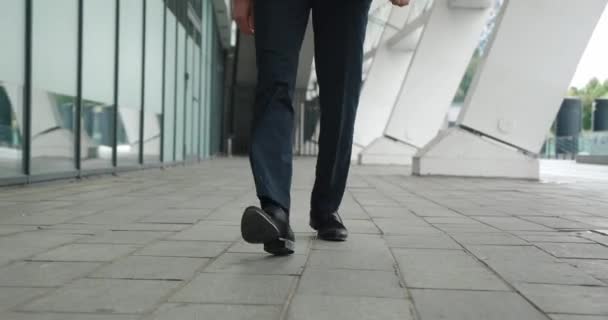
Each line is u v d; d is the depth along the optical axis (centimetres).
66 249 245
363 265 218
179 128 1215
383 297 172
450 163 937
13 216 357
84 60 686
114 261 221
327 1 241
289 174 228
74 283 185
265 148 225
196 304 162
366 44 2331
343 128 253
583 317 155
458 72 1338
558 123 3309
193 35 1381
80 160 686
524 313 158
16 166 551
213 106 1908
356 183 767
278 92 228
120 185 633
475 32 1312
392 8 1797
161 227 314
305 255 236
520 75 909
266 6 227
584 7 883
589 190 675
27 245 254
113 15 775
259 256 233
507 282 194
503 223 354
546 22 893
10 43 527
